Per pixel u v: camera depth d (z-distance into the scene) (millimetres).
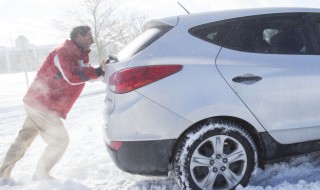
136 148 3172
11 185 4016
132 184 3811
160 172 3256
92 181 3975
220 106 3191
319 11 3703
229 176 3270
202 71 3217
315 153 4160
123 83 3180
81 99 12273
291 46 3502
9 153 4066
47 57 3922
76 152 5141
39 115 3902
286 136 3400
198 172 3295
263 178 3691
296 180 3613
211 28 3402
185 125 3164
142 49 3301
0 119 9234
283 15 3584
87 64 3975
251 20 3488
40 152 5465
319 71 3443
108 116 3270
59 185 3805
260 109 3283
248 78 3271
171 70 3182
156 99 3139
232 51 3350
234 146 3312
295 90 3357
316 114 3438
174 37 3322
